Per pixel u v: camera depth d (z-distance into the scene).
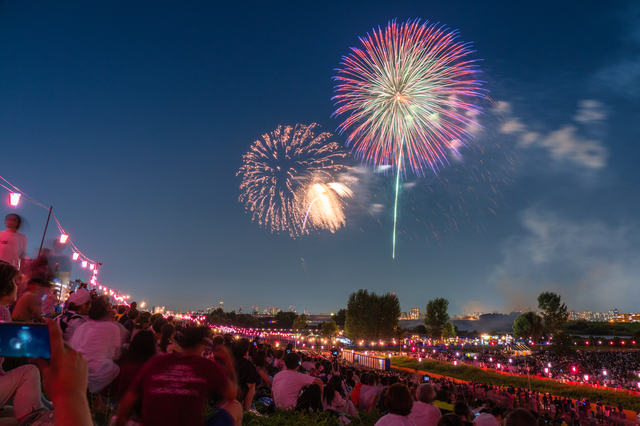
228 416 3.58
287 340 82.88
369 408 10.48
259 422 6.00
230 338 9.99
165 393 3.03
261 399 8.45
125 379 3.99
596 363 73.12
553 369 60.16
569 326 170.88
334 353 16.61
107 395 5.22
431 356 76.69
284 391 7.64
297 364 7.98
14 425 3.91
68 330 6.66
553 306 89.19
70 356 1.47
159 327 7.93
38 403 4.06
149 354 4.16
